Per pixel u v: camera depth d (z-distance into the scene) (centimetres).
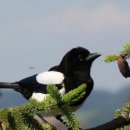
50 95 692
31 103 686
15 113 680
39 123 707
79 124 698
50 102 687
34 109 687
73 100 688
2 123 674
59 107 692
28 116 684
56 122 1309
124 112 919
